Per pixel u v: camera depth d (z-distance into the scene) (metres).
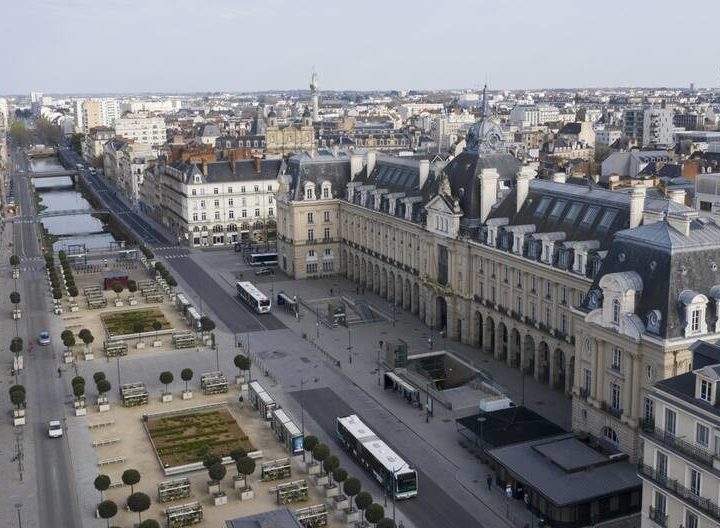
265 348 196.75
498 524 118.44
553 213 173.00
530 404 159.25
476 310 191.75
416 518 120.12
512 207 185.25
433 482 130.75
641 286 123.94
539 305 167.75
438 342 198.12
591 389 133.88
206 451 140.12
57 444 144.88
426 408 158.25
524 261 169.62
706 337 119.44
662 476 96.19
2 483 130.88
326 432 149.50
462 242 190.00
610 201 160.25
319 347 196.12
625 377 125.62
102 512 115.00
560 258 160.25
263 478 130.50
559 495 115.31
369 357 189.00
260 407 156.88
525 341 175.00
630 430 125.06
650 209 149.75
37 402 164.25
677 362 118.50
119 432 149.62
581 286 153.50
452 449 142.12
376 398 165.12
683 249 121.06
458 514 121.25
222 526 117.25
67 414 158.00
